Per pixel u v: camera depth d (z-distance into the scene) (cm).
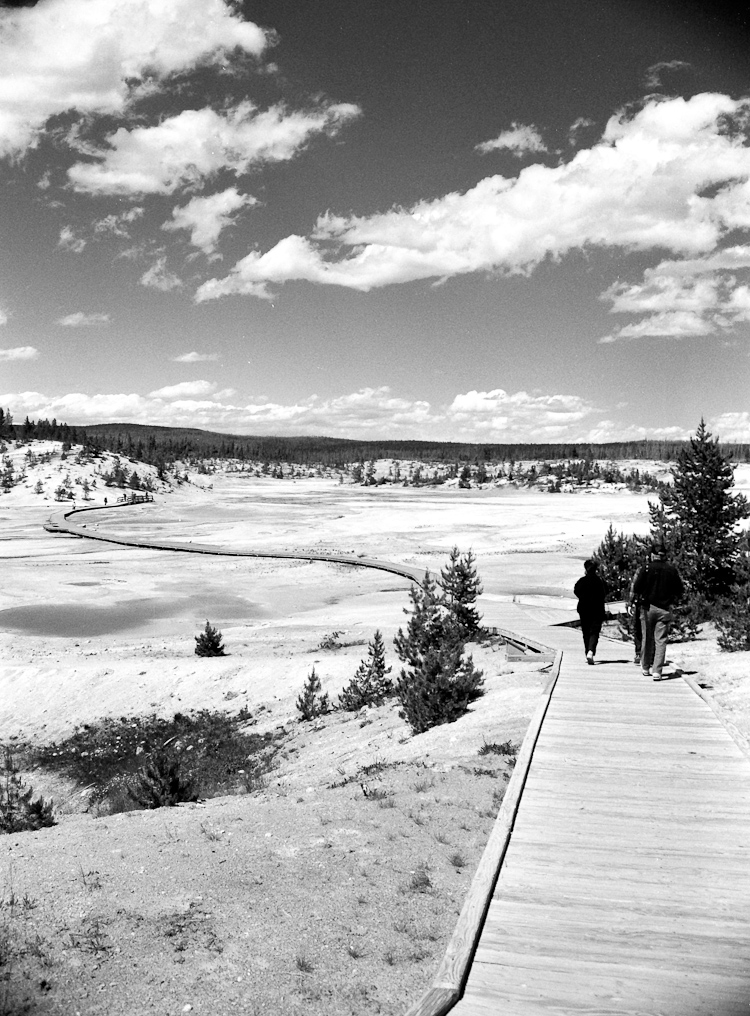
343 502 16688
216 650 3192
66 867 774
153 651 3378
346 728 2009
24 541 9525
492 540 8281
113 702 2723
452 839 786
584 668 1566
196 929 609
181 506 15925
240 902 655
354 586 5559
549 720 1112
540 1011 452
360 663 2747
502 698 1591
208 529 10831
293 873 716
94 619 4516
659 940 527
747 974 486
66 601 5091
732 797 795
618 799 791
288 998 514
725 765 898
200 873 725
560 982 480
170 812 1069
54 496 16600
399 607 4338
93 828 984
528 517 10900
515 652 2394
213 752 2188
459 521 10662
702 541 2797
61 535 10325
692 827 718
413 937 588
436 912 627
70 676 2952
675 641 2392
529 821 738
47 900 679
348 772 1303
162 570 6625
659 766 897
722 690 1367
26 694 2861
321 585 5681
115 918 633
